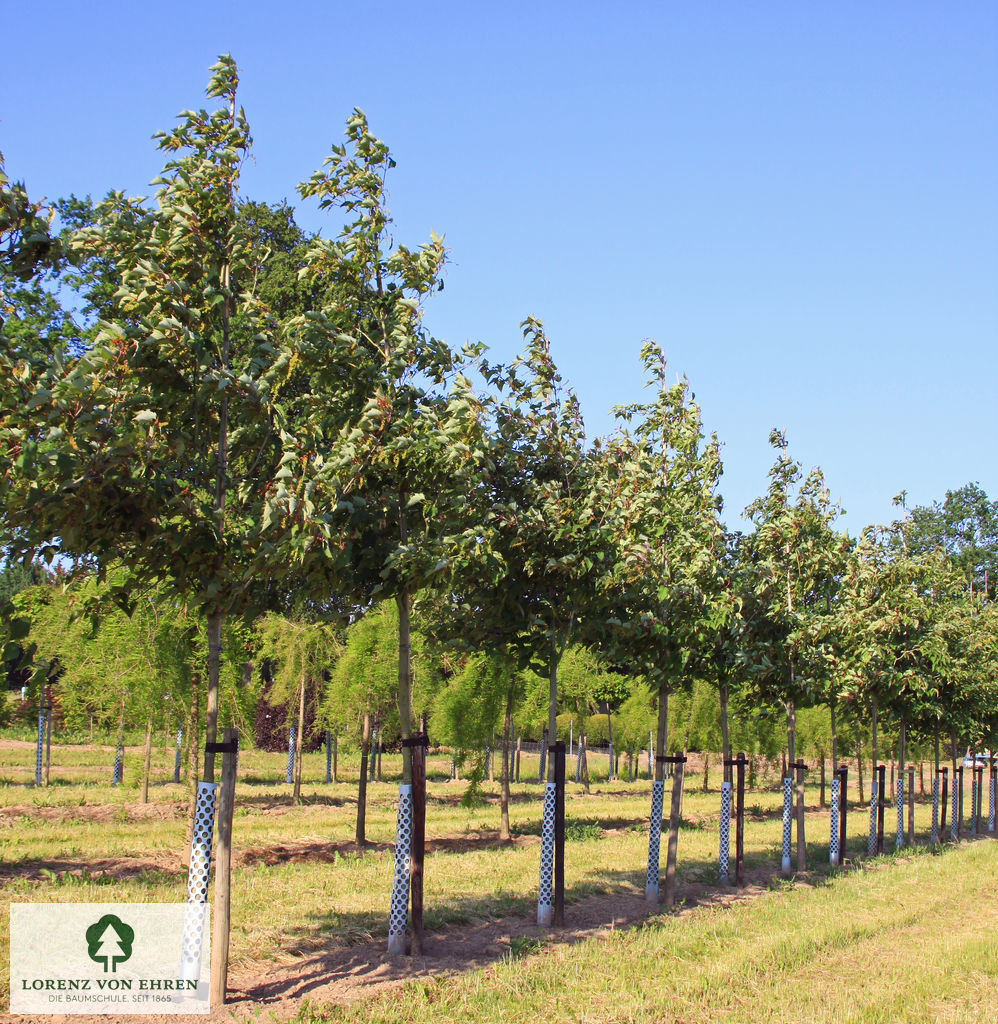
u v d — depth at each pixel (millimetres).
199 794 8062
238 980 8625
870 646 18453
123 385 7367
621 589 12227
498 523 10859
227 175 8406
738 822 15852
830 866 18656
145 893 12359
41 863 14859
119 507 7465
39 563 7910
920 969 10188
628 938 10914
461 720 21031
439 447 9203
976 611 27906
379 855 17062
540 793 34906
